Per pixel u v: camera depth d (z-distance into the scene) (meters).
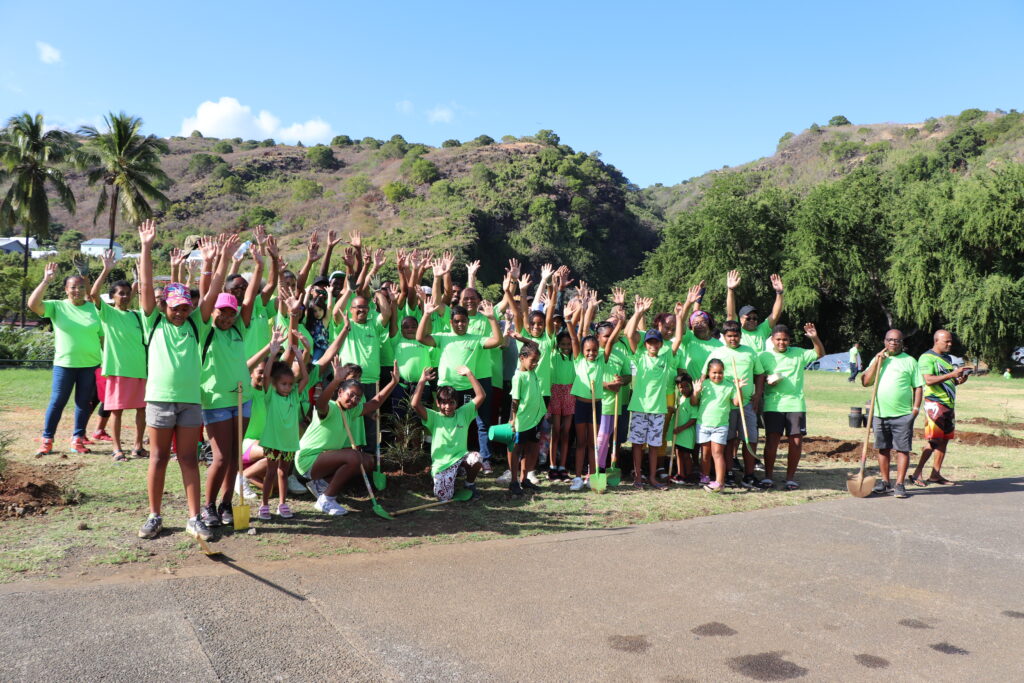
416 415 7.73
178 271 6.83
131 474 7.25
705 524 6.38
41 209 42.34
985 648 3.94
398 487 7.17
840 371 33.47
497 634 3.97
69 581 4.48
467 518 6.34
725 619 4.25
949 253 33.03
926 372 8.37
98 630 3.81
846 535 6.09
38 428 9.75
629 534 5.99
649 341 7.79
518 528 6.07
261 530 5.73
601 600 4.50
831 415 15.16
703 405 7.87
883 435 7.86
